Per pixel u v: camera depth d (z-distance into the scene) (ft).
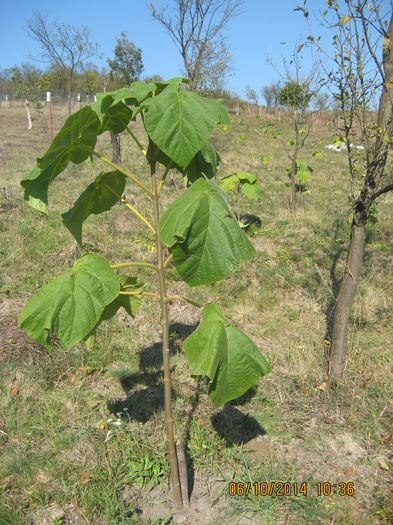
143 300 16.65
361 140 10.56
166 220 5.91
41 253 19.93
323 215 28.37
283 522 8.32
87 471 9.27
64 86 87.40
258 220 26.73
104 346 13.73
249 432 10.60
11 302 15.71
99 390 12.01
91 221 24.43
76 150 5.78
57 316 5.87
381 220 27.40
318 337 14.65
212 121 5.63
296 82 27.58
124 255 20.58
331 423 10.85
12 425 10.42
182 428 10.62
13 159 43.11
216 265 5.95
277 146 61.31
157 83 6.16
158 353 13.73
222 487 9.09
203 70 33.24
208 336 6.56
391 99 9.88
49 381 12.11
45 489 8.80
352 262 11.74
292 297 17.63
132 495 8.84
